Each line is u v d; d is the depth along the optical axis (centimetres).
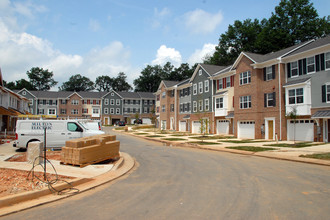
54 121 1592
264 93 2778
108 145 1198
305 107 2322
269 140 2595
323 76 2234
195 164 1204
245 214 518
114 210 550
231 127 3400
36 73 10956
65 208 567
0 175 820
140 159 1383
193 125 4222
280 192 693
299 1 4759
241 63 3047
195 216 508
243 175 934
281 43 4800
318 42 2420
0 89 2991
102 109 7900
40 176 830
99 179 853
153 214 521
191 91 4331
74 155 1036
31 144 1080
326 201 607
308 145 1984
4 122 3362
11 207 570
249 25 5862
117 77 11712
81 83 11538
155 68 10731
